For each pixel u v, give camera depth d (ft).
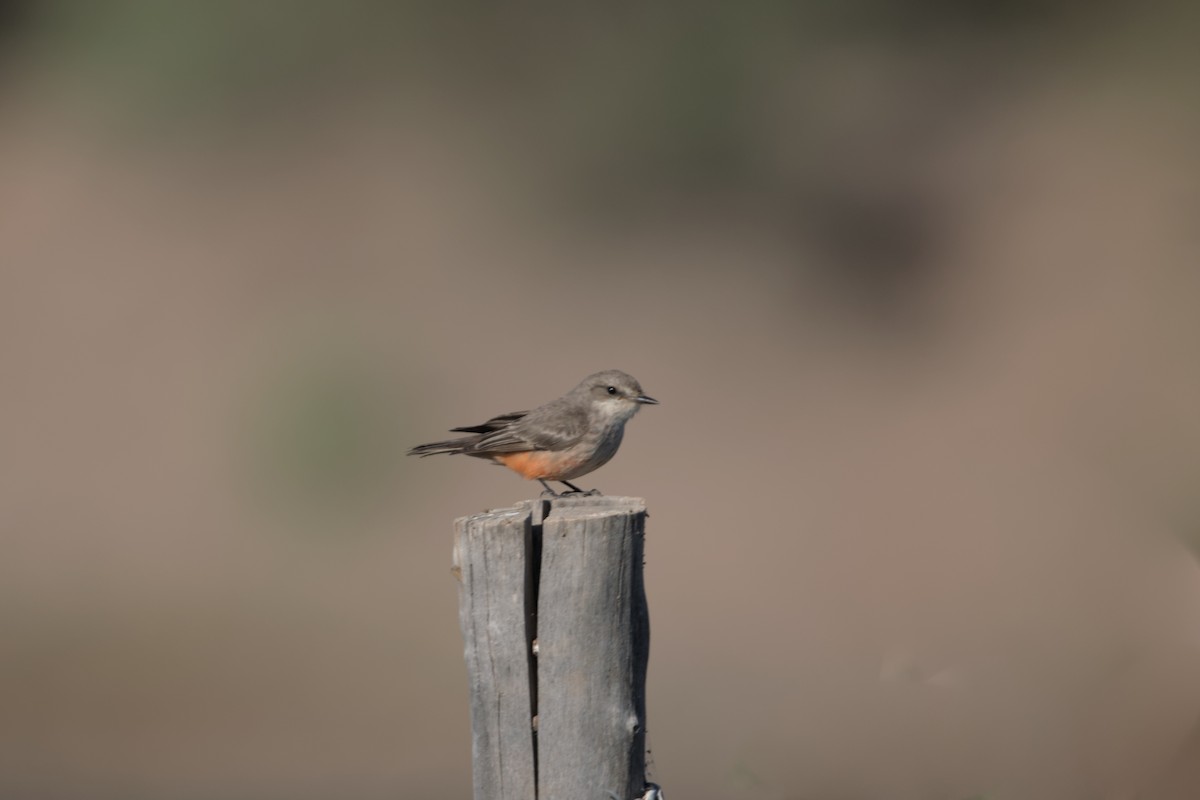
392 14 92.22
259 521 67.72
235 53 91.61
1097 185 83.41
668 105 89.61
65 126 91.50
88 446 71.72
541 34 92.79
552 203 87.92
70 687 51.88
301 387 73.92
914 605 56.54
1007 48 91.40
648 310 81.61
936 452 69.56
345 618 59.16
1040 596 55.98
